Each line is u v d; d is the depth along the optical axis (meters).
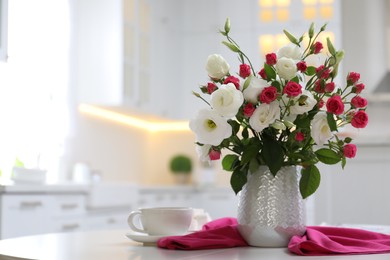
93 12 5.02
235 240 1.46
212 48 6.32
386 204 3.29
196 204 6.13
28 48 4.53
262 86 1.38
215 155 1.45
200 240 1.41
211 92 1.44
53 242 1.53
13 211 3.25
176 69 6.25
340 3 5.91
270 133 1.42
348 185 3.34
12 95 4.34
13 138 4.30
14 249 1.36
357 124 1.39
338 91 1.45
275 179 1.44
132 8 5.18
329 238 1.42
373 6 6.01
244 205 1.47
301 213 1.46
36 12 4.61
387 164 3.30
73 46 4.96
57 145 4.77
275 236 1.43
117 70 4.94
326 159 1.44
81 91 5.01
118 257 1.24
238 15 6.27
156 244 1.49
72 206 3.83
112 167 5.70
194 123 1.39
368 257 1.23
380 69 5.96
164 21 5.95
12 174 3.61
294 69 1.39
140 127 6.41
